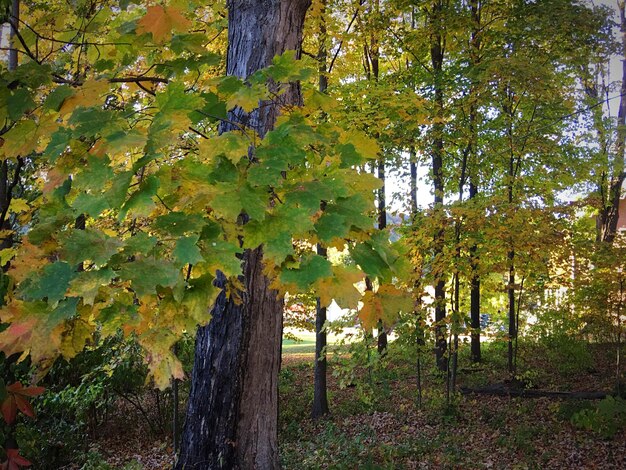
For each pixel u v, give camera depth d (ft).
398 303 4.31
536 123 34.73
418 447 24.16
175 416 22.93
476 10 36.11
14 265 3.21
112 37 5.36
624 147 40.86
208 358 10.66
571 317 34.40
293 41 9.36
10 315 2.88
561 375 35.55
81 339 3.12
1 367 7.34
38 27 5.14
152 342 3.22
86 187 3.23
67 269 2.73
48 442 19.29
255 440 10.62
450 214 26.94
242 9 9.30
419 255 27.45
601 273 30.09
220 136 3.90
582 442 24.16
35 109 3.89
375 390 34.76
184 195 3.62
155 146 3.21
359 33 33.86
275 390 10.98
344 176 4.55
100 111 3.43
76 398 20.07
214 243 3.46
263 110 7.41
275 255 3.57
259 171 3.62
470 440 25.31
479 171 38.65
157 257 3.15
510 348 33.63
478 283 33.94
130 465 20.27
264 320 10.61
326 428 29.25
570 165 37.93
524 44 34.58
